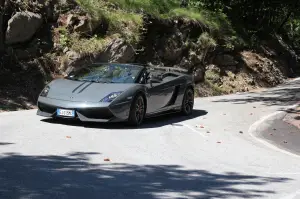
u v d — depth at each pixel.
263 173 6.44
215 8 26.92
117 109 9.19
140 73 10.38
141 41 17.91
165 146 7.95
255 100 17.38
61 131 8.57
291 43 44.19
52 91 9.55
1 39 13.52
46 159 6.33
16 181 5.16
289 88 24.27
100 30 16.44
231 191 5.41
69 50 14.98
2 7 13.79
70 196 4.76
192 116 12.23
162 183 5.55
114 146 7.59
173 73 11.85
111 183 5.38
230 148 8.22
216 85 21.14
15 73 13.30
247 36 29.45
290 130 10.69
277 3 34.41
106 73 10.32
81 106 9.05
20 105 12.03
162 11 20.77
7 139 7.52
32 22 14.29
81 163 6.25
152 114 10.55
